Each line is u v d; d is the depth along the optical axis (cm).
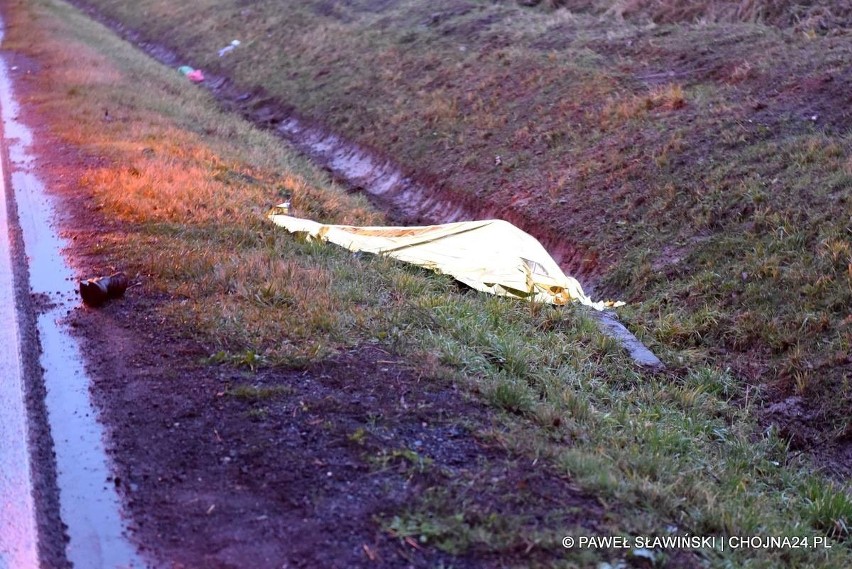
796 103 1091
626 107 1242
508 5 1903
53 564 412
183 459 485
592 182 1128
